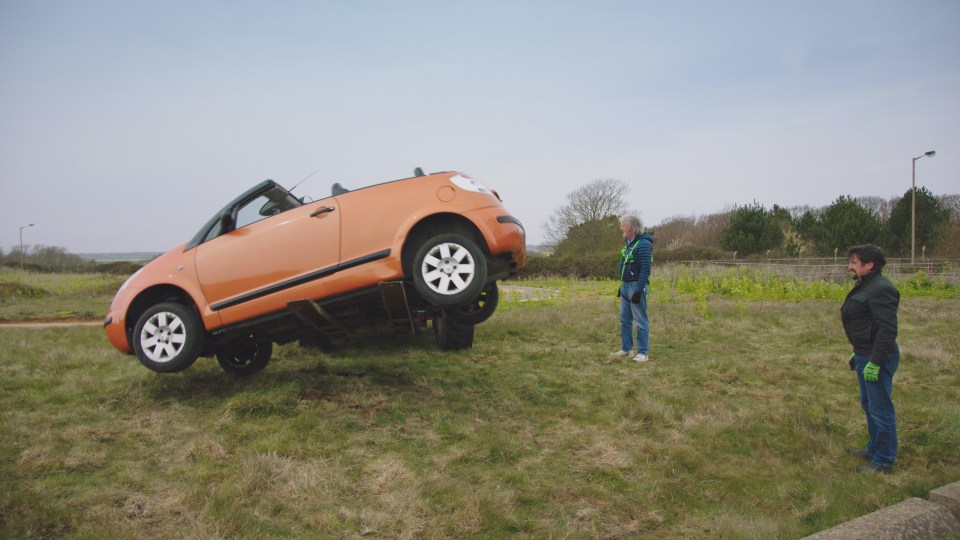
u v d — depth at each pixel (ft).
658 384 20.97
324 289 16.90
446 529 11.12
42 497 11.52
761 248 114.32
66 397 18.12
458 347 25.55
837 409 18.42
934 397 19.29
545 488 13.01
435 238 16.44
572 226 134.21
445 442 15.28
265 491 12.21
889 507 11.41
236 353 21.90
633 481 13.55
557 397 19.43
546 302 45.65
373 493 12.35
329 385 19.40
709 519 11.91
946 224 107.45
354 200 17.39
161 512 11.32
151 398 18.29
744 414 17.58
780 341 28.99
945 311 36.94
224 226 18.43
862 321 14.43
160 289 19.24
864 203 156.25
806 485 13.34
